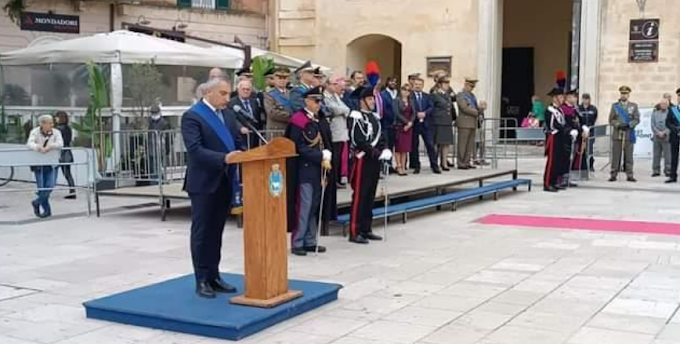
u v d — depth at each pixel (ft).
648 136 68.13
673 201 46.85
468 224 38.78
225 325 20.49
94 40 55.57
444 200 42.06
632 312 22.89
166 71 57.72
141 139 45.73
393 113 49.34
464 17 77.51
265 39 85.35
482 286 26.00
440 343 20.13
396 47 88.17
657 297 24.57
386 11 80.94
